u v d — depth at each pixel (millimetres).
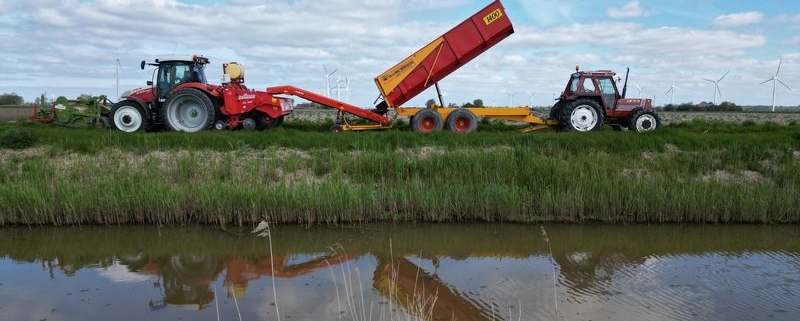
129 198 8844
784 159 11141
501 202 9211
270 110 14312
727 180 10398
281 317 5250
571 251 7766
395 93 14789
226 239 8211
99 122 15234
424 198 9234
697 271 6805
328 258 7387
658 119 15258
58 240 8109
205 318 5254
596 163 10578
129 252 7605
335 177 10156
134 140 11758
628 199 9289
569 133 13297
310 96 14695
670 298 5848
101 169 10203
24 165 10305
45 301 5699
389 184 9898
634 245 8078
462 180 9914
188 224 8930
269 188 9125
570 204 9219
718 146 11883
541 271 6836
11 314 5316
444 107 15062
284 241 8148
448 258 7422
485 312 5426
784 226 9133
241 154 11180
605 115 15453
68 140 11531
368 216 9203
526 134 12961
